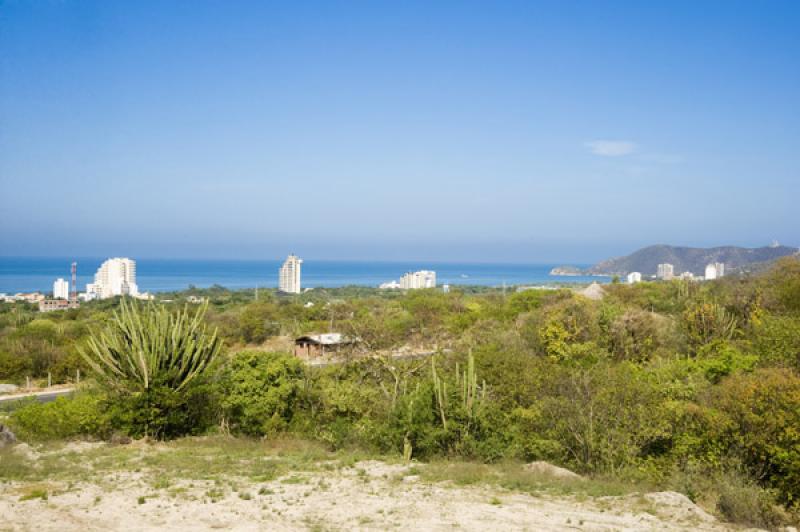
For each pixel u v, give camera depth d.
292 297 116.88
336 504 11.58
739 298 43.28
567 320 34.56
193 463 15.30
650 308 56.00
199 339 22.12
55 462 15.16
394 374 24.84
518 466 15.83
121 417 19.50
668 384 20.75
